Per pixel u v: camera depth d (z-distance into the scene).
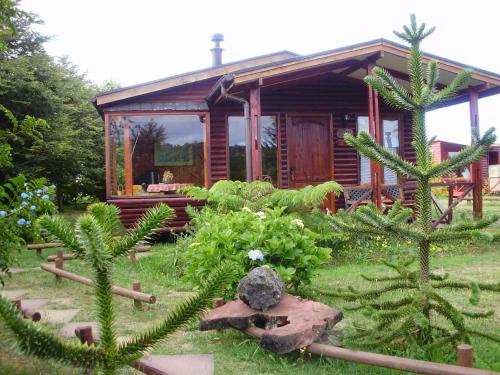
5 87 14.04
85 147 20.62
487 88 11.52
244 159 12.83
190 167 12.50
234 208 9.02
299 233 5.92
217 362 3.88
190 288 6.27
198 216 8.97
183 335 4.57
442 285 3.56
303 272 5.73
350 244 8.84
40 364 3.63
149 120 12.34
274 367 3.71
